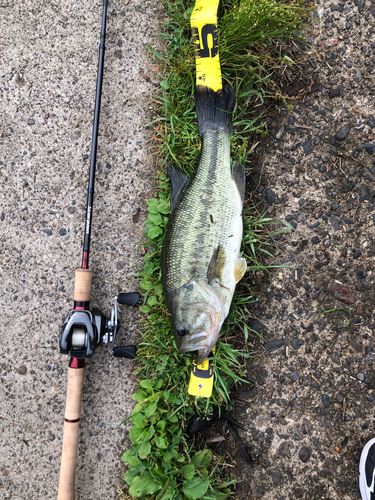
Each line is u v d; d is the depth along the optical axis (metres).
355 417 0.71
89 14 0.73
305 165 0.72
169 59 0.72
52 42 0.74
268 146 0.73
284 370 0.72
